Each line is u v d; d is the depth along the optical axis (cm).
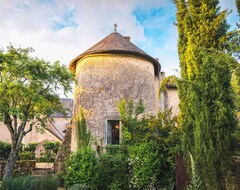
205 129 537
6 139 2384
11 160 1177
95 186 1011
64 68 1248
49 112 1345
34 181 869
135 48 1416
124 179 1023
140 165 1002
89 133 1238
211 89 563
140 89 1323
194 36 659
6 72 1110
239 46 540
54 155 2278
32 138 2655
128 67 1331
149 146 1025
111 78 1303
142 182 973
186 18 692
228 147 517
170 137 980
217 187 487
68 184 1028
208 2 668
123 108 1244
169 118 1078
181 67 715
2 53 1079
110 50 1309
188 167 594
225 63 543
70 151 1355
